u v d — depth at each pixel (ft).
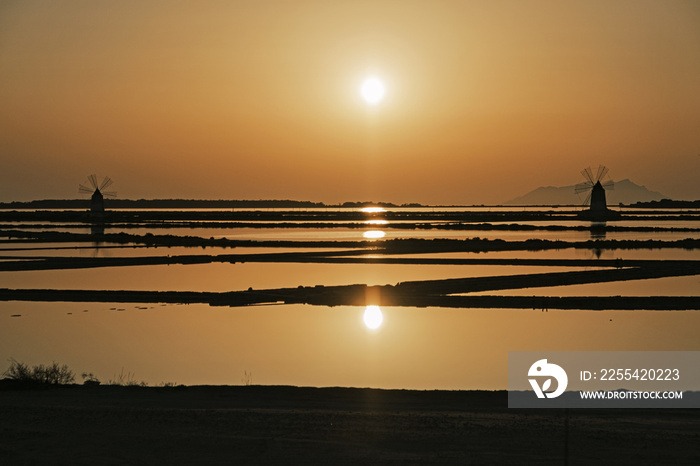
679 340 87.66
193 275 161.68
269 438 39.88
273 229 380.17
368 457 36.58
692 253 214.48
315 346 86.22
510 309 111.96
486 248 235.61
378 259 195.31
